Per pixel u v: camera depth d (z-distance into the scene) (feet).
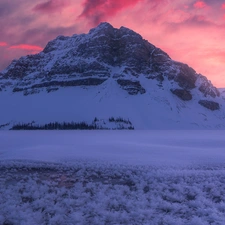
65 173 78.84
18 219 40.14
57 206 45.60
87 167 86.02
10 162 94.53
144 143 190.60
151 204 46.32
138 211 42.65
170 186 60.95
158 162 92.53
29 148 136.05
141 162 92.73
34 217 40.32
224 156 107.14
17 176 73.46
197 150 130.82
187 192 55.06
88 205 46.37
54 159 100.83
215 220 39.06
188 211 43.75
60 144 178.40
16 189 58.34
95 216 41.42
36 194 53.06
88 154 113.50
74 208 45.37
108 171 79.56
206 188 58.44
